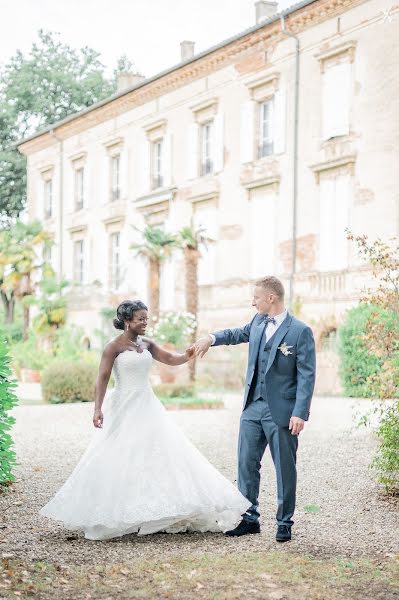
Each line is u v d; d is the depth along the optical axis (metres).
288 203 21.20
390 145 18.11
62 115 40.00
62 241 32.75
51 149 33.62
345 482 7.29
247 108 22.69
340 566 4.71
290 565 4.73
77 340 26.55
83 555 4.98
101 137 30.06
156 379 21.09
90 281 30.88
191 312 20.69
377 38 18.44
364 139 18.80
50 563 4.79
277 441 5.35
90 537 5.36
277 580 4.46
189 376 19.23
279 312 5.51
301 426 5.26
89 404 15.92
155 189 27.19
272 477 7.68
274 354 5.38
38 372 24.53
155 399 5.80
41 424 12.44
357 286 18.64
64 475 7.76
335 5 19.39
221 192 23.77
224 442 10.09
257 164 22.38
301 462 8.41
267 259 21.95
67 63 40.31
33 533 5.50
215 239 23.97
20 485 7.20
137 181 28.02
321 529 5.62
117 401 5.70
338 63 19.53
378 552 5.03
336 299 19.08
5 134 40.41
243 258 22.84
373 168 18.53
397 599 4.16
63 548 5.13
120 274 28.97
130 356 5.71
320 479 7.45
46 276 29.97
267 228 21.97
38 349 26.22
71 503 5.36
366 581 4.45
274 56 21.66
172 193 25.70
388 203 18.12
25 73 39.47
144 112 27.47
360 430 10.87
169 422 5.73
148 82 26.48
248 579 4.48
